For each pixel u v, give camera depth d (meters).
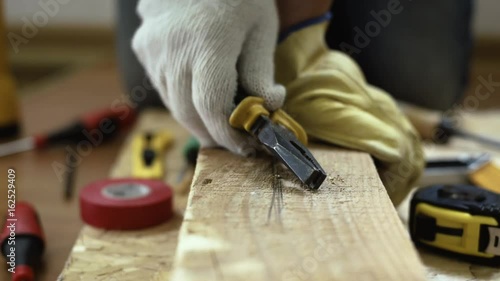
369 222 0.34
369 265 0.30
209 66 0.42
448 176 0.64
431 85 0.84
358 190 0.39
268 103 0.44
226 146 0.45
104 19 1.36
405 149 0.49
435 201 0.47
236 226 0.33
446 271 0.45
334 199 0.37
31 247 0.49
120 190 0.58
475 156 0.69
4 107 0.82
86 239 0.52
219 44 0.42
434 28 0.81
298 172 0.39
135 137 0.79
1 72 0.83
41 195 0.65
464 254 0.46
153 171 0.67
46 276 0.49
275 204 0.36
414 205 0.48
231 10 0.43
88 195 0.55
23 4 1.26
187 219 0.34
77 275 0.46
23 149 0.79
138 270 0.47
